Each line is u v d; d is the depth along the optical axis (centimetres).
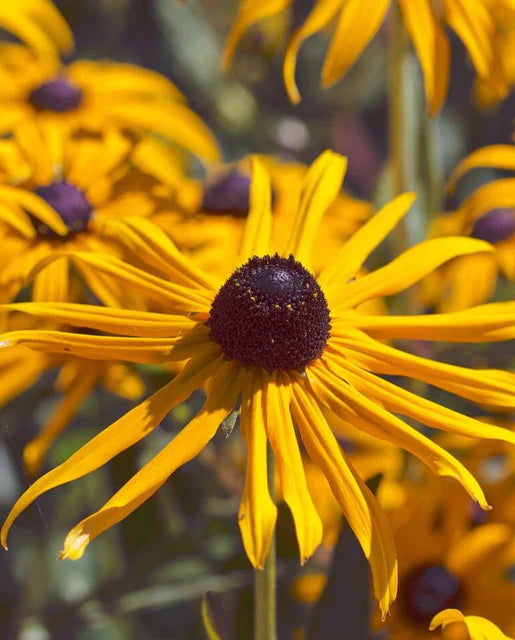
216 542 46
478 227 49
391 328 37
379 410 36
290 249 39
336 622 39
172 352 36
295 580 44
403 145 47
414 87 47
